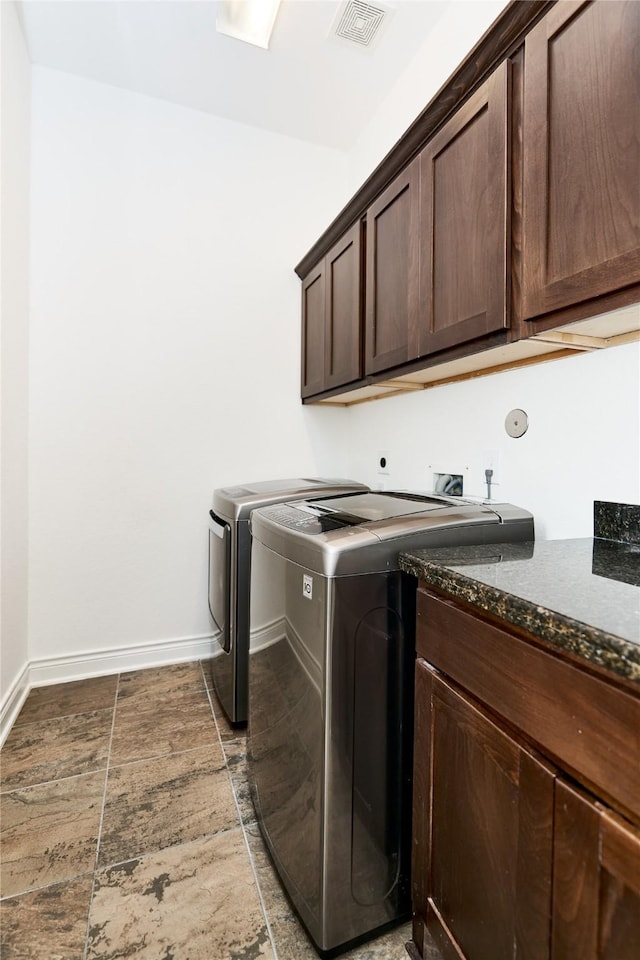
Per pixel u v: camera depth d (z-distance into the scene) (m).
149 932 1.05
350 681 1.00
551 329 1.01
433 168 1.35
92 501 2.28
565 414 1.30
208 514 2.52
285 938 1.05
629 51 0.79
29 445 2.14
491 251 1.12
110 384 2.30
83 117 2.20
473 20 1.72
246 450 2.59
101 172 2.24
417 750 0.95
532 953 0.65
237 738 1.79
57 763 1.63
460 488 1.73
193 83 2.23
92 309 2.25
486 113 1.13
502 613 0.68
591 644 0.53
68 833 1.32
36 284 2.14
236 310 2.54
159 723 1.88
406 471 2.12
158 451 2.40
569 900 0.58
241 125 2.50
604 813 0.53
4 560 1.83
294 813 1.11
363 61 2.09
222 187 2.48
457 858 0.83
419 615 0.94
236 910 1.11
